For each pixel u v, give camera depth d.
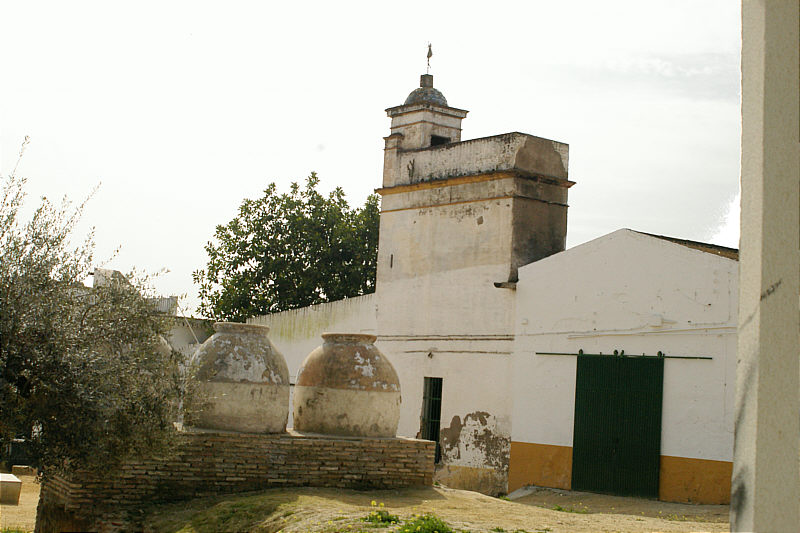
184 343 30.16
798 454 4.60
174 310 12.25
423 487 15.09
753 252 4.70
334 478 14.57
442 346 22.69
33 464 10.96
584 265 19.67
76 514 12.75
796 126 4.80
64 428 10.59
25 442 11.00
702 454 17.06
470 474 21.44
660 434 17.78
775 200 4.71
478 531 10.59
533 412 20.22
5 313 10.31
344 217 35.53
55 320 10.60
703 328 17.33
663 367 17.91
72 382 10.47
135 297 11.61
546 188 22.27
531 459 20.06
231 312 33.91
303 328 27.56
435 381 23.00
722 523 13.84
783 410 4.59
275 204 34.91
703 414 17.16
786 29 4.85
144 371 11.59
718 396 16.95
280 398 15.05
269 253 34.25
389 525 10.46
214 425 14.38
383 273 24.67
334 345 16.05
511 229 21.48
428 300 23.28
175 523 12.21
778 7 4.84
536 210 22.02
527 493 19.55
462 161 22.89
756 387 4.55
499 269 21.61
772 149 4.74
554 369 19.94
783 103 4.79
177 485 13.49
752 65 4.85
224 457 13.87
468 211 22.59
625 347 18.62
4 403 10.36
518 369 20.72
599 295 19.27
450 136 24.89
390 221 24.70
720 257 17.23
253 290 34.25
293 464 14.34
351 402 15.31
